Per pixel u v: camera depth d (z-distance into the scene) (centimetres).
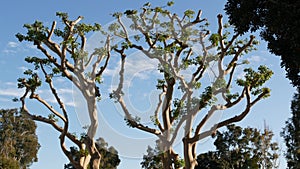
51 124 1798
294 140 3581
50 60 1750
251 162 3953
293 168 3575
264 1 943
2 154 4144
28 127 4459
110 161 2328
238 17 995
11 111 4362
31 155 4553
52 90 1792
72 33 1634
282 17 876
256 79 1706
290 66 996
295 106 3550
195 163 1628
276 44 998
